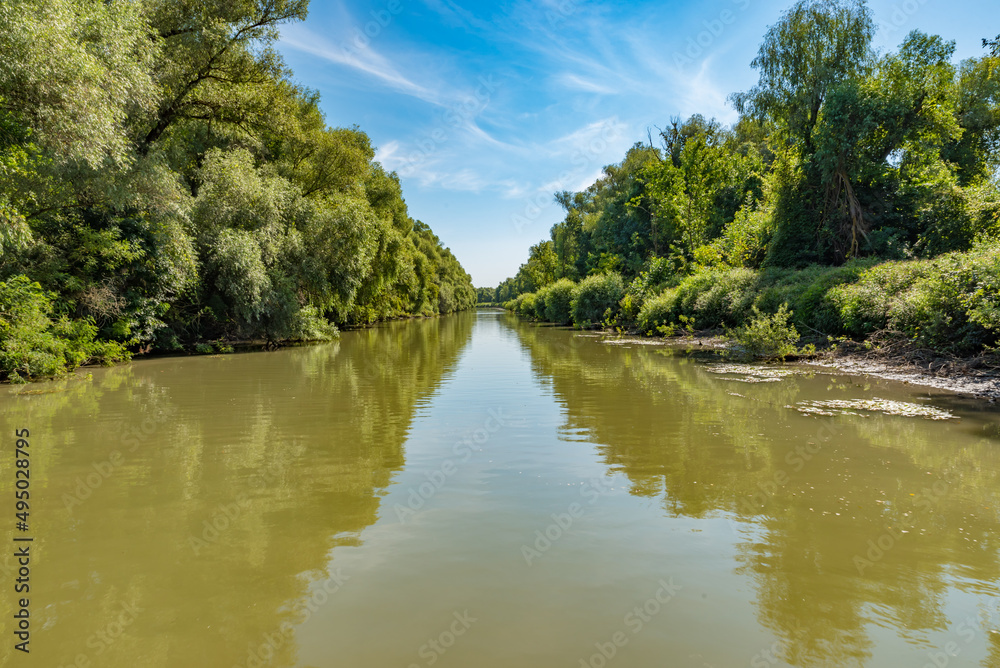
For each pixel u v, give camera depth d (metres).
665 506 4.88
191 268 18.62
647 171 39.12
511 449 6.84
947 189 19.27
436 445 7.06
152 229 17.08
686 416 8.63
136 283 17.58
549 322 55.88
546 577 3.60
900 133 22.25
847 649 2.85
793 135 25.95
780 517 4.60
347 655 2.78
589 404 9.83
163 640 2.92
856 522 4.49
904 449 6.57
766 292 21.25
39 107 11.61
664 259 34.88
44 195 13.45
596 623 3.07
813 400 9.73
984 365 11.30
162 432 7.71
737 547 4.04
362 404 10.01
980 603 3.29
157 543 4.12
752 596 3.37
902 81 21.94
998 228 16.47
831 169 23.25
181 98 19.00
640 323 31.41
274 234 22.62
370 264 32.94
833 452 6.48
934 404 9.19
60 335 14.52
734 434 7.41
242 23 18.38
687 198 37.03
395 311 57.41
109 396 10.73
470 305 143.25
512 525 4.47
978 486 5.32
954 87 23.73
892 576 3.61
